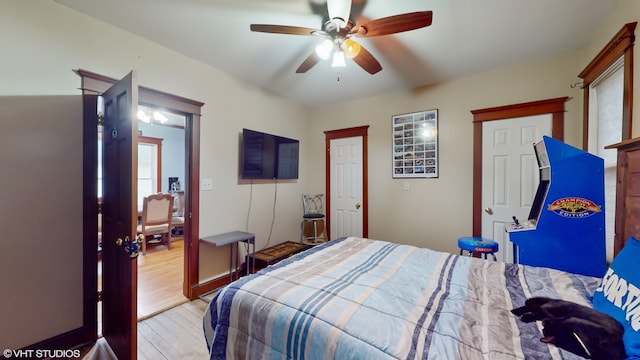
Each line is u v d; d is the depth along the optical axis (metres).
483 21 2.01
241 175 3.17
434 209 3.32
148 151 5.66
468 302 1.16
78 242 1.89
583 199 1.75
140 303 2.46
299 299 1.17
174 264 3.58
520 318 1.02
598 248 1.72
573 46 2.42
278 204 3.78
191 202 2.63
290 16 1.95
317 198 4.29
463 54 2.55
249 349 1.14
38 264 1.73
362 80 3.20
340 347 0.92
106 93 1.87
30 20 1.70
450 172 3.21
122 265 1.63
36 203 1.73
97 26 1.99
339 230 4.09
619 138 1.95
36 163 1.73
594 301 1.11
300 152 4.20
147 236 4.49
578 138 2.53
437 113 3.28
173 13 1.92
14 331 1.65
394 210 3.62
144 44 2.26
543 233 1.84
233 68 2.87
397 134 3.59
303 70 2.34
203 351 1.79
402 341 0.89
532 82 2.73
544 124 2.68
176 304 2.46
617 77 1.97
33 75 1.71
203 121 2.74
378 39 2.28
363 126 3.85
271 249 3.50
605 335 0.87
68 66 1.85
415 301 1.17
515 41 2.32
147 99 2.27
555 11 1.90
